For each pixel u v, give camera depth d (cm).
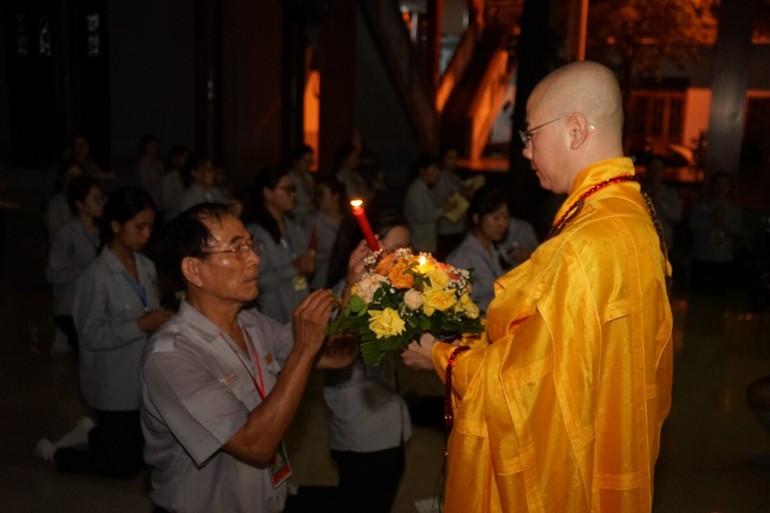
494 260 419
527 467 187
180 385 195
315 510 285
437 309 207
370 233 238
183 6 1119
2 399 471
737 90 868
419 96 1423
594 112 196
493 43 1962
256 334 231
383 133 1448
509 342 192
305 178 778
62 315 507
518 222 532
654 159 808
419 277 210
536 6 745
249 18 1148
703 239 793
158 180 935
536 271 193
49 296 725
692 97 2197
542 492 187
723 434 446
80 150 875
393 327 201
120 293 344
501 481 189
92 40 1109
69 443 394
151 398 201
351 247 299
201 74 1056
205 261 208
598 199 194
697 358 588
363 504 288
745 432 449
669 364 200
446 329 210
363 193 806
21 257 898
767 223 423
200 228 207
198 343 208
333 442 298
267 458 198
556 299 185
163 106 1145
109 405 356
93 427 384
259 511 214
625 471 189
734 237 797
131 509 343
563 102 197
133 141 1156
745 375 551
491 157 1931
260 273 422
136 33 1138
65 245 497
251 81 1169
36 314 662
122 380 351
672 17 1644
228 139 1132
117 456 366
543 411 185
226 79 1115
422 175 755
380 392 292
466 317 219
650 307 189
